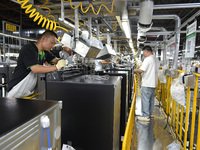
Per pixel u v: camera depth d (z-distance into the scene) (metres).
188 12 5.91
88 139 1.58
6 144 0.46
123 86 2.72
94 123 1.55
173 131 2.77
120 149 2.37
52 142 0.75
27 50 1.54
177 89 2.14
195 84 1.91
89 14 2.65
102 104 1.51
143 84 3.24
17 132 0.50
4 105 0.74
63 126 1.64
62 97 1.62
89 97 1.53
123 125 2.72
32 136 0.58
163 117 3.50
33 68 1.49
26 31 11.28
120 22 3.57
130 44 7.46
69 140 1.63
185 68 2.90
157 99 5.11
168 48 4.45
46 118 0.64
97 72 2.98
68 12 2.83
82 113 1.57
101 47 2.34
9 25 5.13
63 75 1.75
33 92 1.78
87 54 1.98
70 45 1.86
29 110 0.67
